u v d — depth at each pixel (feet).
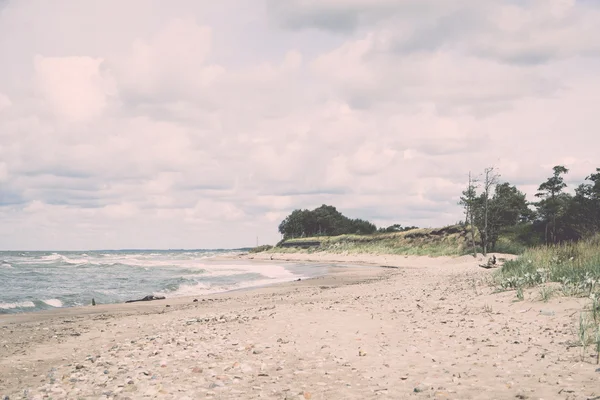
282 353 29.60
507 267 72.28
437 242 257.75
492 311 42.47
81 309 71.36
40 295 97.30
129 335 43.50
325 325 39.60
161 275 166.61
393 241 293.84
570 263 56.24
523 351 26.89
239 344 32.96
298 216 540.11
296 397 20.25
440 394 19.63
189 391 21.44
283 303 65.82
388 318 42.68
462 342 30.58
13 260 329.11
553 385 20.03
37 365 31.65
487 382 21.20
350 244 334.24
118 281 137.39
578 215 222.48
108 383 23.82
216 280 139.64
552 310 38.24
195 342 34.83
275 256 380.17
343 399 19.79
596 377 20.77
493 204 202.28
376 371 24.43
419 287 77.36
